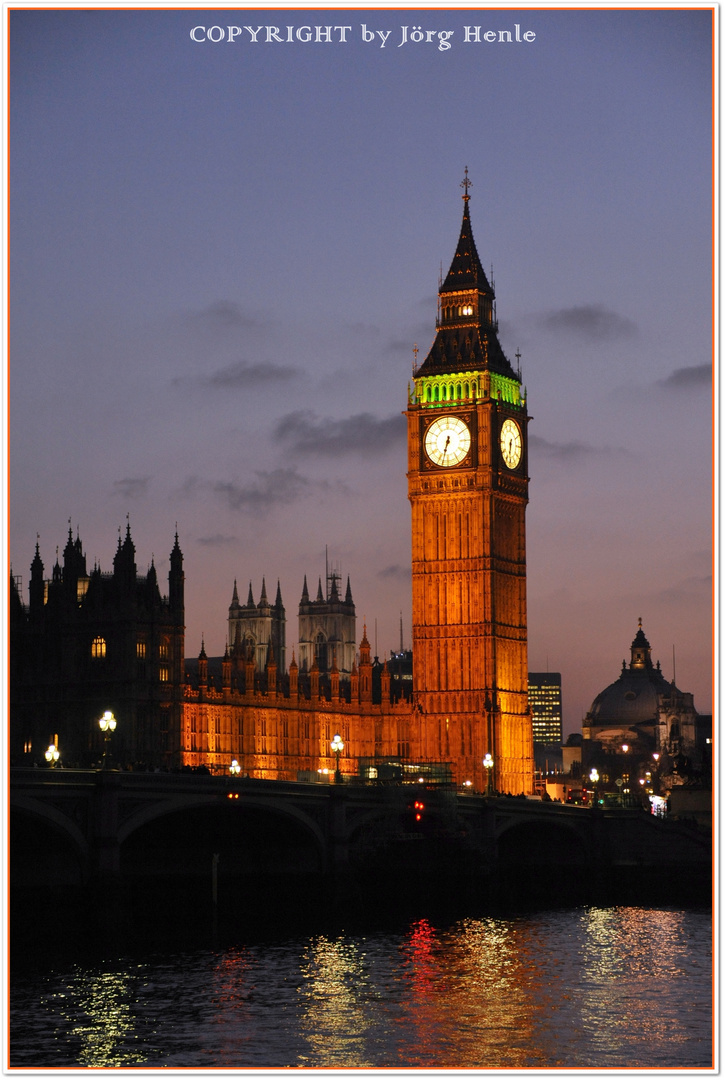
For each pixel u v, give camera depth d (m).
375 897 190.38
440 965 144.12
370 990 129.75
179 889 172.50
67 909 147.00
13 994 123.81
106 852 145.12
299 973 136.50
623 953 155.00
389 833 192.75
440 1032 115.06
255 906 181.00
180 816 166.25
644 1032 115.94
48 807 142.25
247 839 181.88
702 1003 126.62
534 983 135.00
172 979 131.38
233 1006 121.38
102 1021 115.31
